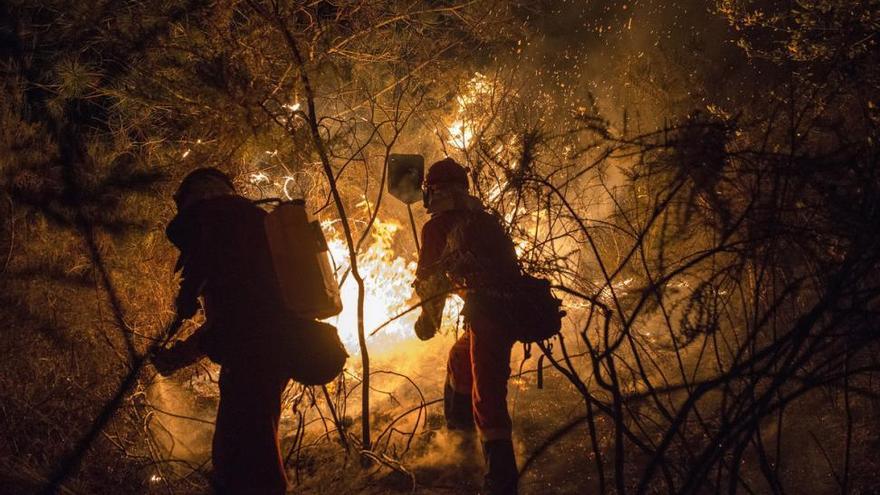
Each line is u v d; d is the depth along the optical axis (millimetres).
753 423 2738
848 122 3756
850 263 2783
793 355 2762
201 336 3635
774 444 3953
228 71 4363
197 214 3705
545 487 3986
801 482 3684
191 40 4543
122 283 4434
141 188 4277
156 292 4680
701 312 3125
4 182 4086
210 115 4504
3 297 3982
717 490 3104
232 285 3613
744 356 4289
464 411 4395
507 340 3871
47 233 4184
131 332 4320
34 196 4109
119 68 4660
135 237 4309
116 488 3967
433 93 5473
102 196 4184
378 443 4590
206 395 5078
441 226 3980
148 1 4551
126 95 4586
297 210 3654
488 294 3801
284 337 3611
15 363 4027
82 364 4250
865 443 3838
